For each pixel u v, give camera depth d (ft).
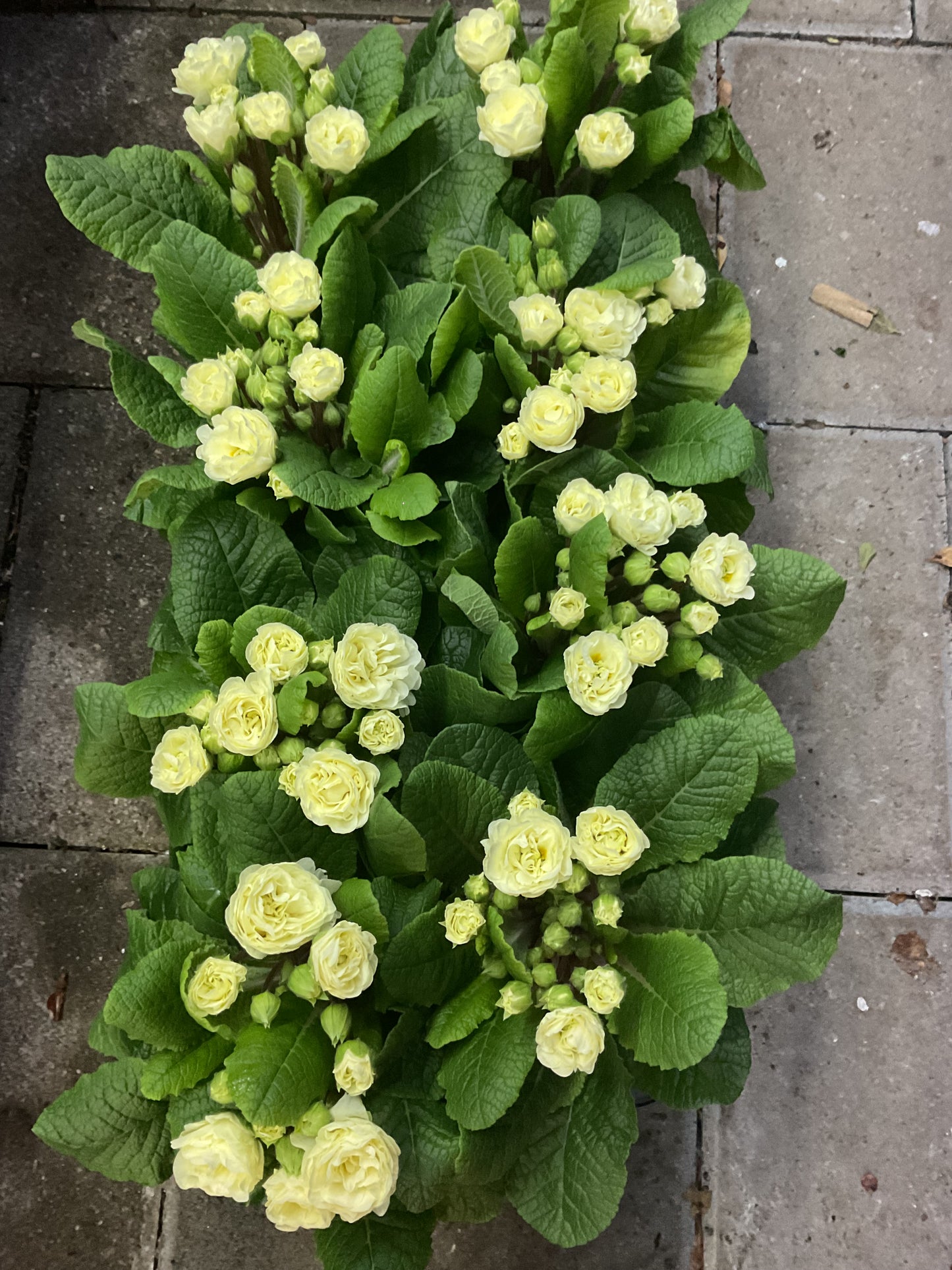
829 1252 1.95
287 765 1.51
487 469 1.72
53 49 2.15
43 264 2.11
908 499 2.12
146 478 1.61
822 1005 2.01
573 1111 1.56
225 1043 1.49
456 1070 1.49
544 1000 1.48
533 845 1.43
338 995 1.40
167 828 1.65
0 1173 1.92
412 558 1.67
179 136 2.15
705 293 1.69
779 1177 1.96
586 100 1.70
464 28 1.65
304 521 1.72
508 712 1.60
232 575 1.61
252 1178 1.39
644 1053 1.48
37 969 1.97
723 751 1.53
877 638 2.09
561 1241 1.54
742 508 1.79
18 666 2.02
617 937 1.56
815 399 2.14
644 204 1.71
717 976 1.46
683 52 1.75
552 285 1.61
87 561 2.05
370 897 1.44
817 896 1.53
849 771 2.06
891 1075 1.99
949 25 2.20
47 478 2.07
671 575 1.55
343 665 1.48
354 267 1.63
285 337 1.60
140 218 1.67
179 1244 1.91
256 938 1.39
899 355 2.15
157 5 2.17
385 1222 1.53
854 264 2.17
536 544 1.58
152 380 1.66
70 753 2.01
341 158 1.61
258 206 1.72
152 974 1.45
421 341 1.64
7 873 1.98
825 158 2.20
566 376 1.58
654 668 1.63
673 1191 1.95
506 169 1.71
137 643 2.03
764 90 2.20
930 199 2.19
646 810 1.57
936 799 2.06
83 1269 1.90
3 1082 1.94
